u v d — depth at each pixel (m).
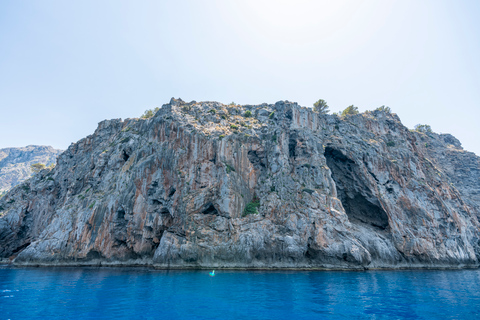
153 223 53.16
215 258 46.00
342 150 64.44
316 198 53.59
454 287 31.08
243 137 60.44
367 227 61.50
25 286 28.70
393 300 23.28
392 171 66.31
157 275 37.50
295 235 49.25
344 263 47.53
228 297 23.28
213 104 75.69
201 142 56.44
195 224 48.78
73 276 36.72
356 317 18.02
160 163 56.34
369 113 84.50
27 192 81.69
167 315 17.78
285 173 56.94
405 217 61.78
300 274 39.59
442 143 116.56
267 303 21.31
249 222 50.06
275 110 72.31
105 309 19.25
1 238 71.00
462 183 99.19
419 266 56.56
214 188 51.50
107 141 78.19
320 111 89.50
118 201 56.38
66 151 86.44
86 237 55.62
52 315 17.84
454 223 68.00
